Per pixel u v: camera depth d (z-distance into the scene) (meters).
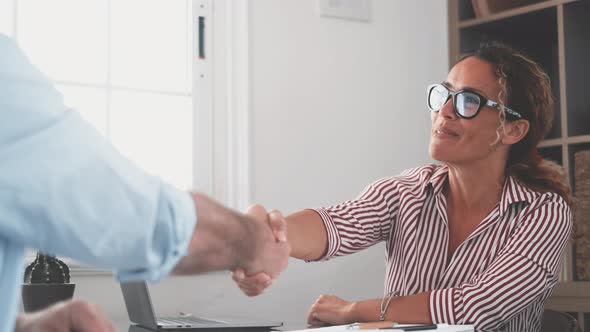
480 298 1.66
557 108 3.19
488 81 1.79
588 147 2.92
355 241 1.83
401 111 3.11
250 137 2.77
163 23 2.76
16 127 0.63
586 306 2.75
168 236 0.71
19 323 0.81
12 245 0.68
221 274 2.66
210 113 2.78
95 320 0.79
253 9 2.82
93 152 0.66
